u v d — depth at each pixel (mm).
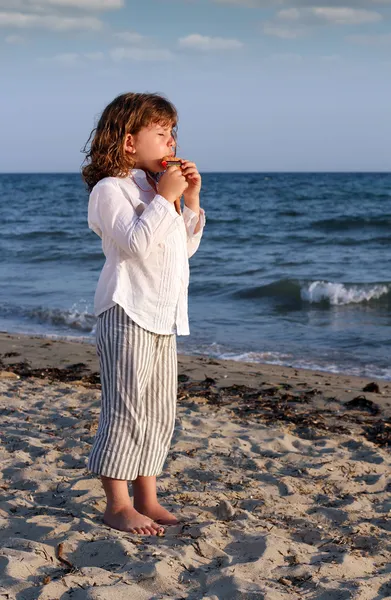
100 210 2604
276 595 2248
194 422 4836
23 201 49125
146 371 2678
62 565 2400
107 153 2652
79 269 16641
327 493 3523
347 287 12547
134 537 2680
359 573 2543
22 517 2887
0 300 12328
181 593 2246
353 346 8750
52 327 10367
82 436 4309
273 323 10367
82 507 3010
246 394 6039
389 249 20016
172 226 2539
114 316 2621
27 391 5707
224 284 13641
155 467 2863
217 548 2615
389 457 4270
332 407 5730
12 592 2168
